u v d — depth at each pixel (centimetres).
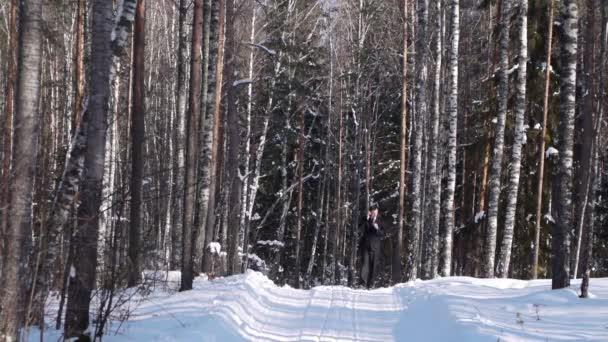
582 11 2308
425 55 2109
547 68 2228
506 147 2427
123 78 1833
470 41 3081
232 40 2069
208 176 1634
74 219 811
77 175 880
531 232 2402
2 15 2566
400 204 2203
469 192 2969
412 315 1132
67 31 2519
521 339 814
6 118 1486
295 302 1291
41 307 768
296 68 3142
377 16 3284
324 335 943
